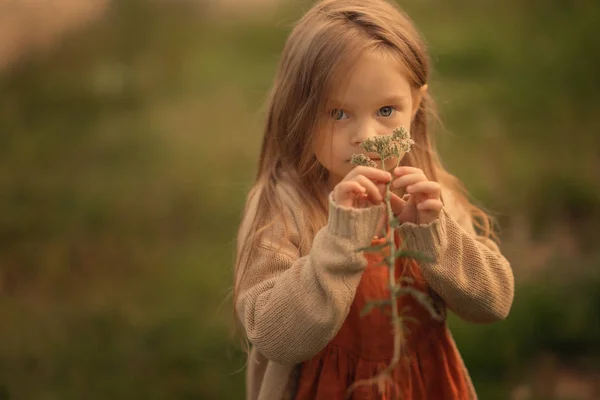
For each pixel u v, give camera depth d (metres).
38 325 4.09
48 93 7.70
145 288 4.43
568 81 6.34
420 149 2.40
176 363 3.72
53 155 6.35
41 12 8.77
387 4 2.22
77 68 8.34
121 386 3.56
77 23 9.10
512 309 3.64
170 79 7.93
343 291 1.88
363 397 2.08
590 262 3.97
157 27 9.16
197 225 5.12
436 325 2.20
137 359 3.77
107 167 6.04
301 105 2.09
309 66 2.04
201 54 8.55
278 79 2.22
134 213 5.26
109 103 7.46
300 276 1.93
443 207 2.07
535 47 7.03
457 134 5.67
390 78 2.00
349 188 1.87
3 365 3.74
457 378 2.21
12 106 7.43
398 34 2.07
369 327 2.10
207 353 3.78
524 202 4.61
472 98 6.21
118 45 8.87
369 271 2.14
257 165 2.40
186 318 4.08
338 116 2.04
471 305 2.10
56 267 4.68
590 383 3.30
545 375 3.36
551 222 4.45
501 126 5.71
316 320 1.88
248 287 2.09
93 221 5.20
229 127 6.59
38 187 5.73
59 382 3.61
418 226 1.96
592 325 3.54
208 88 7.63
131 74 8.12
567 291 3.73
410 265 2.17
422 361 2.16
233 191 5.48
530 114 5.93
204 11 9.84
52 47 8.59
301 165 2.16
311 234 2.14
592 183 4.76
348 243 1.87
